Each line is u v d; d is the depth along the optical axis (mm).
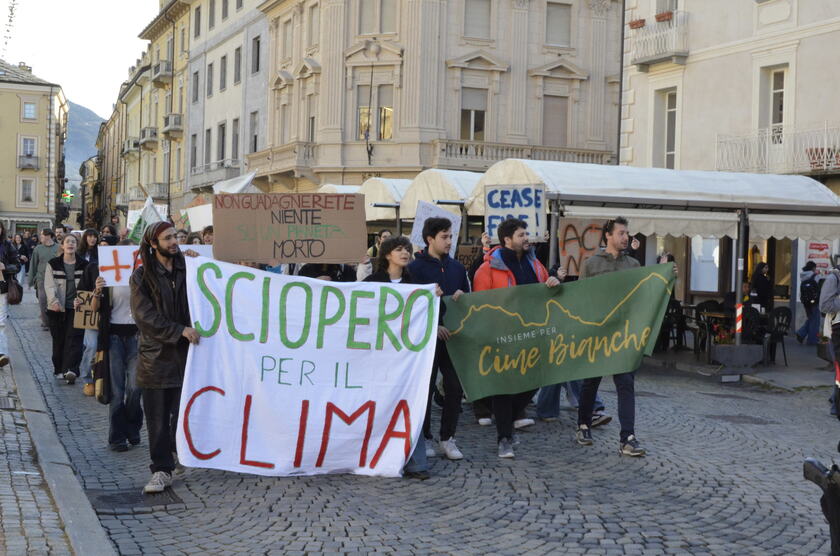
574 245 13945
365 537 5879
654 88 25266
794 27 21312
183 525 6137
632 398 8359
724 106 23125
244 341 7191
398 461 7320
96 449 8445
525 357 8211
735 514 6555
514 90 35906
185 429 7016
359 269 13828
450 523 6215
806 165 20594
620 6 37469
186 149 57719
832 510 4434
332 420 7293
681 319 17906
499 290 8164
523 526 6172
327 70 36562
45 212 82500
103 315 8234
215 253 8234
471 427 9750
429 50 34719
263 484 7133
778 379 14648
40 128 82125
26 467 7336
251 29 46000
